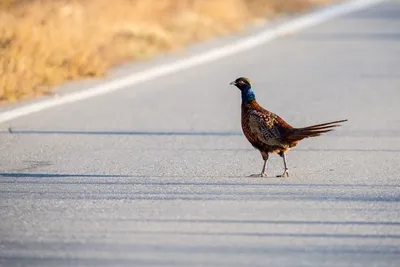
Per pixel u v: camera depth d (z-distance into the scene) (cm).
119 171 2298
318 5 7850
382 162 2433
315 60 4762
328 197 1994
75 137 2780
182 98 3581
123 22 5050
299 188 2091
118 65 4403
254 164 2412
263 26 6272
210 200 1956
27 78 3612
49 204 1917
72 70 3984
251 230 1697
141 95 3631
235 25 6056
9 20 4244
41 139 2741
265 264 1479
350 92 3753
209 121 3105
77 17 4584
